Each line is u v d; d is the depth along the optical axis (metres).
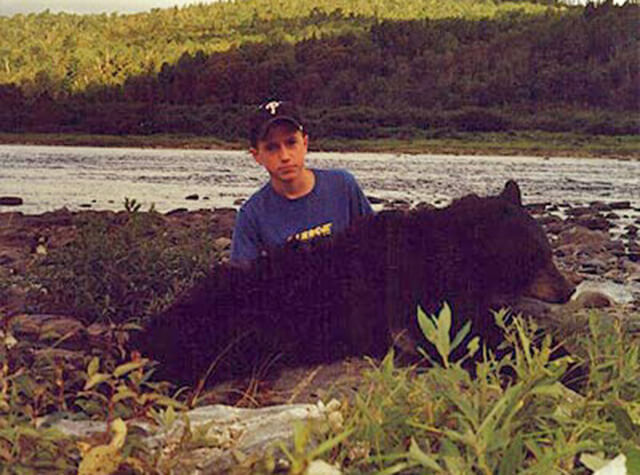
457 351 3.36
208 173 13.17
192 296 3.39
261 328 3.31
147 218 5.36
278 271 3.41
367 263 3.42
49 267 4.96
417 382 1.72
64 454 1.58
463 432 1.53
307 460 1.17
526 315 3.34
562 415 1.63
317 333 3.35
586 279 6.64
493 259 3.43
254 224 3.72
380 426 1.58
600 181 13.41
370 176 11.43
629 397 1.84
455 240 3.45
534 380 1.61
